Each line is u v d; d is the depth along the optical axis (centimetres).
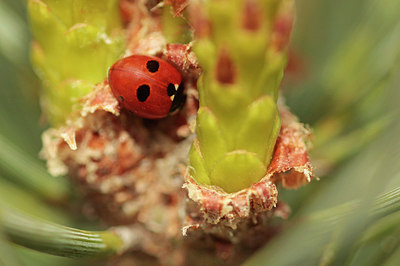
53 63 7
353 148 8
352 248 6
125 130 7
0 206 6
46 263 7
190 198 6
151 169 7
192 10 6
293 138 7
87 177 7
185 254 7
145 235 8
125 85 7
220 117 6
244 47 6
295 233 7
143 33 7
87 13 7
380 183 6
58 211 8
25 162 8
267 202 6
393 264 7
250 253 7
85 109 7
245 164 6
